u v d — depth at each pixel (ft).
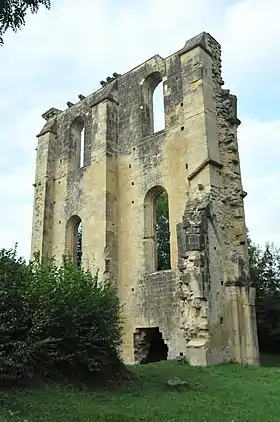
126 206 84.23
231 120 76.79
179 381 46.44
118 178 87.45
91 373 44.80
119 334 48.29
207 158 70.03
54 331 42.16
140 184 82.89
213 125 73.82
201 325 61.46
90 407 34.81
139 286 77.10
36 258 49.16
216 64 80.64
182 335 68.39
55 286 44.42
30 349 38.29
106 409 34.65
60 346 42.83
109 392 41.60
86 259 84.69
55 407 33.55
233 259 69.05
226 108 77.61
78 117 102.58
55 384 40.63
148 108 88.79
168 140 79.87
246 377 53.72
